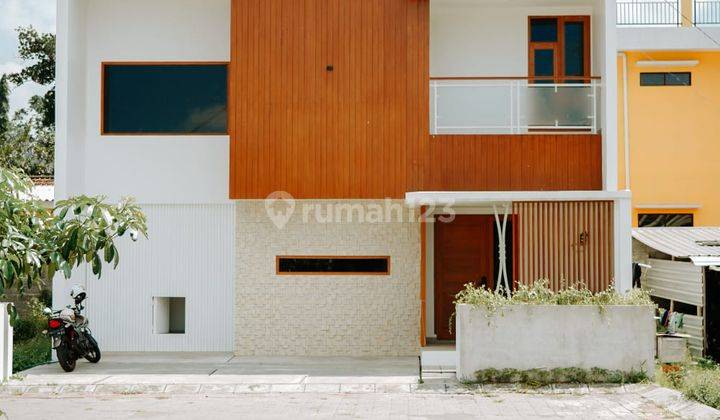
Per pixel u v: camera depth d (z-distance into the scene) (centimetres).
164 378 998
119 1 1236
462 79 1164
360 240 1192
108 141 1227
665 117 1727
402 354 1186
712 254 1188
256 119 1141
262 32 1145
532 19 1255
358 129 1137
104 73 1235
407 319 1188
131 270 1223
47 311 1078
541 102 1140
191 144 1223
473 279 1251
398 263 1190
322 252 1193
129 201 761
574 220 1073
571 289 970
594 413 798
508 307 947
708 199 1716
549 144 1125
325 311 1192
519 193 1066
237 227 1202
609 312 941
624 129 1727
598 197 1059
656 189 1722
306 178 1136
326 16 1144
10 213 563
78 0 1200
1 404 880
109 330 1222
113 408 850
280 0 1145
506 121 1160
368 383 957
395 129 1134
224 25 1232
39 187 1825
